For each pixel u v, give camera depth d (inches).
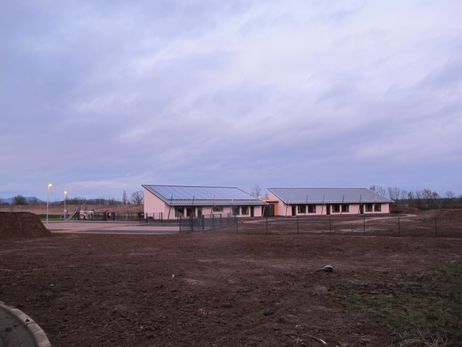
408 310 304.8
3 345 235.0
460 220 1670.8
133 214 2878.9
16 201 4320.9
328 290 385.1
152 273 483.5
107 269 516.4
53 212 3329.2
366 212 3129.9
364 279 441.1
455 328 262.5
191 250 738.8
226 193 2716.5
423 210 3169.3
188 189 2568.9
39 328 259.0
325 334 256.2
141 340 244.2
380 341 243.9
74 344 237.9
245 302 338.0
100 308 318.3
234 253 688.4
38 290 387.2
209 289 390.0
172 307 321.4
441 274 462.0
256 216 2753.4
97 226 1683.1
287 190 3056.1
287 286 404.8
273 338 248.4
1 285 410.9
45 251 745.6
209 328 267.6
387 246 767.7
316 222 1772.9
